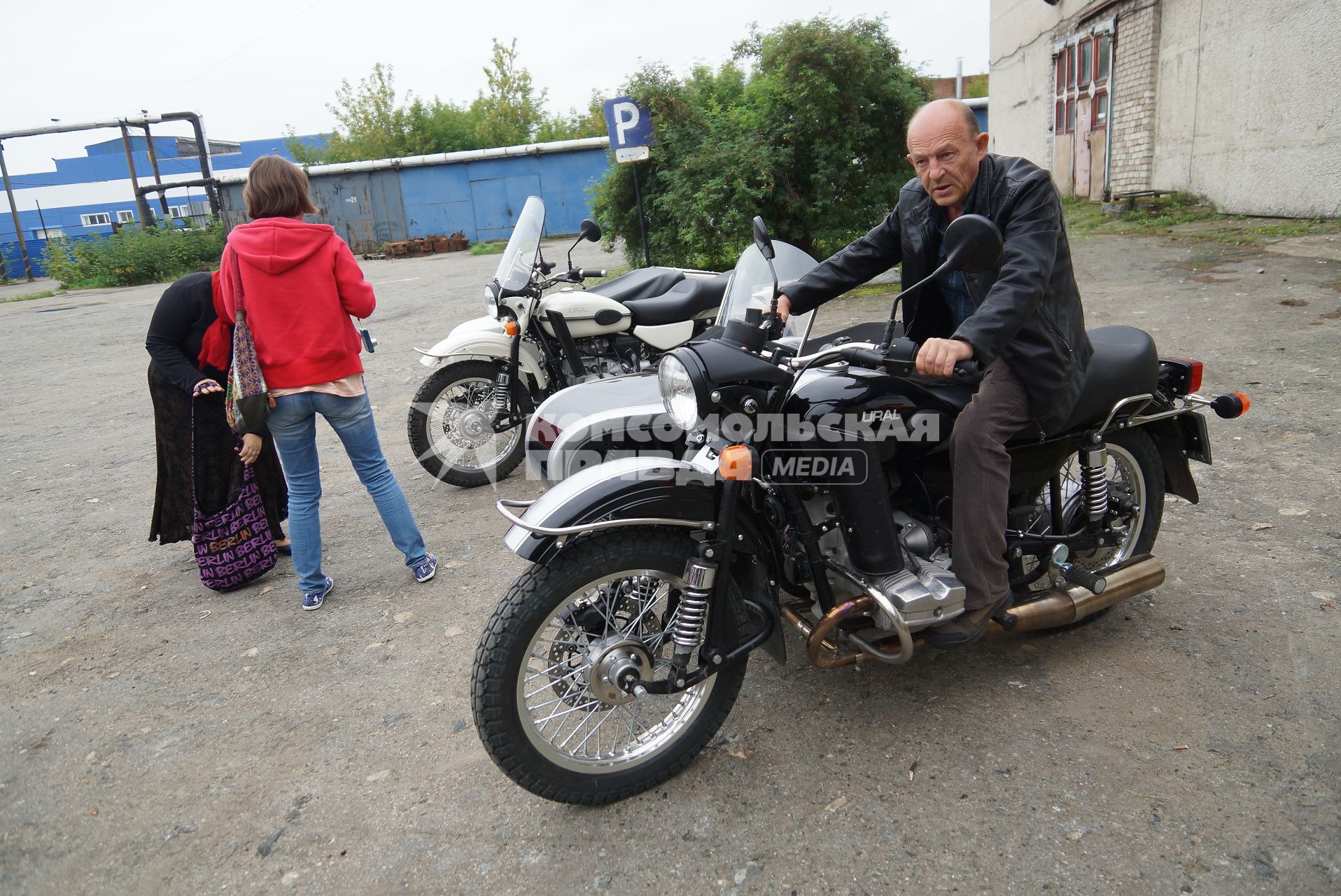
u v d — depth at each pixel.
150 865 2.34
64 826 2.52
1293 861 2.03
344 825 2.43
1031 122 16.86
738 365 2.21
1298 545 3.44
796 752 2.58
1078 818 2.22
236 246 3.34
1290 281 7.29
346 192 27.97
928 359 2.12
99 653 3.53
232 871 2.29
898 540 2.47
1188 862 2.06
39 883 2.31
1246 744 2.43
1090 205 14.23
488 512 4.77
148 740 2.92
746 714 2.78
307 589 3.77
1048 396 2.46
